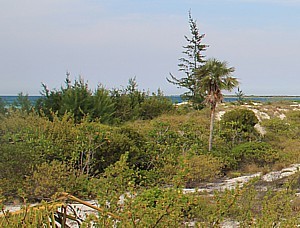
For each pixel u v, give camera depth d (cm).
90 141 1380
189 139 1917
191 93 3531
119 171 417
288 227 411
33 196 1063
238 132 2345
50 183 1051
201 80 2128
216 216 388
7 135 1297
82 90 2381
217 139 2173
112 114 2478
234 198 404
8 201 994
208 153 1836
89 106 2370
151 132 1759
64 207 302
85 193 815
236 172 1739
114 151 1433
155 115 2988
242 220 434
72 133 1389
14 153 1160
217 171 1537
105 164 1407
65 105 2269
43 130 1385
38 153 1258
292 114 3259
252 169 1777
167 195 341
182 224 364
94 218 312
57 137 1372
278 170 1675
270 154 1895
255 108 3431
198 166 1412
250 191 527
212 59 2164
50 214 296
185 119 2619
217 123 2508
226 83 2100
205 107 3400
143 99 3103
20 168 1141
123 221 314
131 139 1548
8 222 281
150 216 324
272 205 434
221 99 2105
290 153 1953
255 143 2002
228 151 1966
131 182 365
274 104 3784
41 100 2328
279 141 2417
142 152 1502
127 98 2939
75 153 1318
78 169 1288
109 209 329
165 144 1731
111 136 1445
